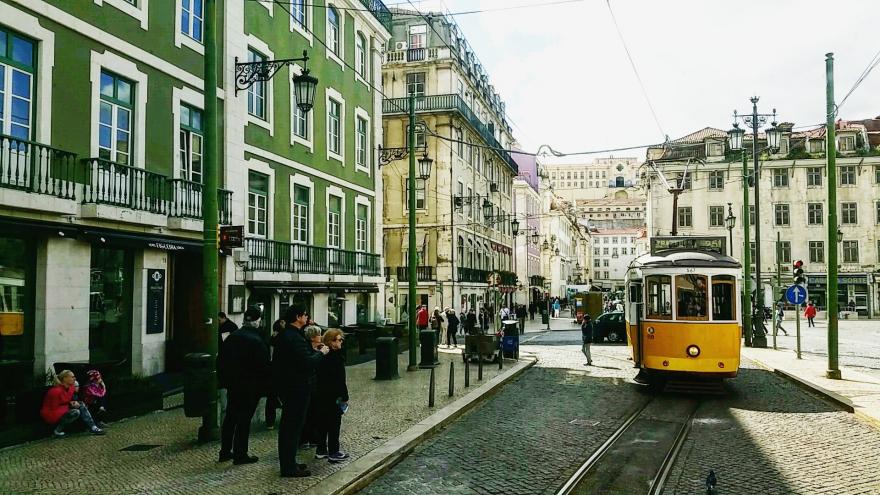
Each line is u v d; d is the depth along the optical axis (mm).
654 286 14578
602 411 12109
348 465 7809
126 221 12430
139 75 13586
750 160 57000
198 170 15688
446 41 42031
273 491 6777
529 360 20562
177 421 10188
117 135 13094
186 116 15297
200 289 15758
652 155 60781
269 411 9922
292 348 7359
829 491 7227
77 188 11711
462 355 22000
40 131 11219
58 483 7016
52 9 11484
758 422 11125
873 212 55656
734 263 14273
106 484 7000
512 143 62906
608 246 149750
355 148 25141
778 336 33938
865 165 55875
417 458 8633
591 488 7355
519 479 7648
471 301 42000
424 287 38281
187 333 15727
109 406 10031
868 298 55312
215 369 8977
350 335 19844
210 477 7258
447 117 38844
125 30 13234
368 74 26594
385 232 39406
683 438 9836
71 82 11898
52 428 9117
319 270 20969
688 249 15758
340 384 8070
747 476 7824
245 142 17484
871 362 20297
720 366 13984
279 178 19344
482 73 50594
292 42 20281
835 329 16125
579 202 159375
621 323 29609
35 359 11086
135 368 13445
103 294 12844
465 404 12109
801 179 56469
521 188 63906
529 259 66125
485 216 47531
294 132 20469
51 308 11242
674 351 14195
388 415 11039
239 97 17125
